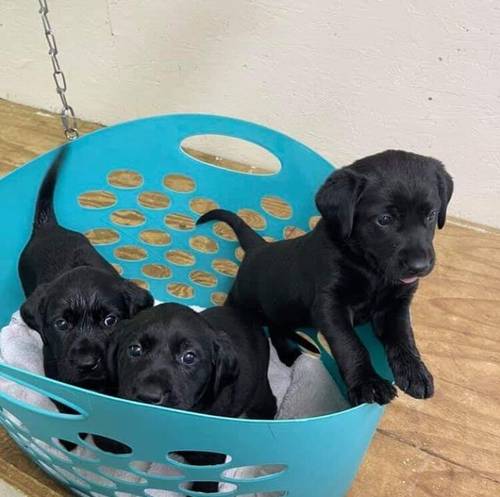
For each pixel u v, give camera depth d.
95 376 0.53
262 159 0.91
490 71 0.75
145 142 0.70
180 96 0.92
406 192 0.48
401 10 0.75
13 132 0.97
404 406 0.61
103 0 0.89
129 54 0.92
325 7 0.77
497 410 0.61
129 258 0.75
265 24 0.81
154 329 0.48
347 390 0.50
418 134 0.81
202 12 0.84
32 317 0.56
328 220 0.51
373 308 0.54
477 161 0.80
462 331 0.69
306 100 0.84
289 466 0.43
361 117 0.83
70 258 0.63
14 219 0.65
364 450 0.49
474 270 0.76
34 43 0.97
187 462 0.51
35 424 0.45
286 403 0.62
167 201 0.83
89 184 0.70
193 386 0.48
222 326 0.57
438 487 0.55
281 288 0.58
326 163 0.64
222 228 0.77
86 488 0.50
